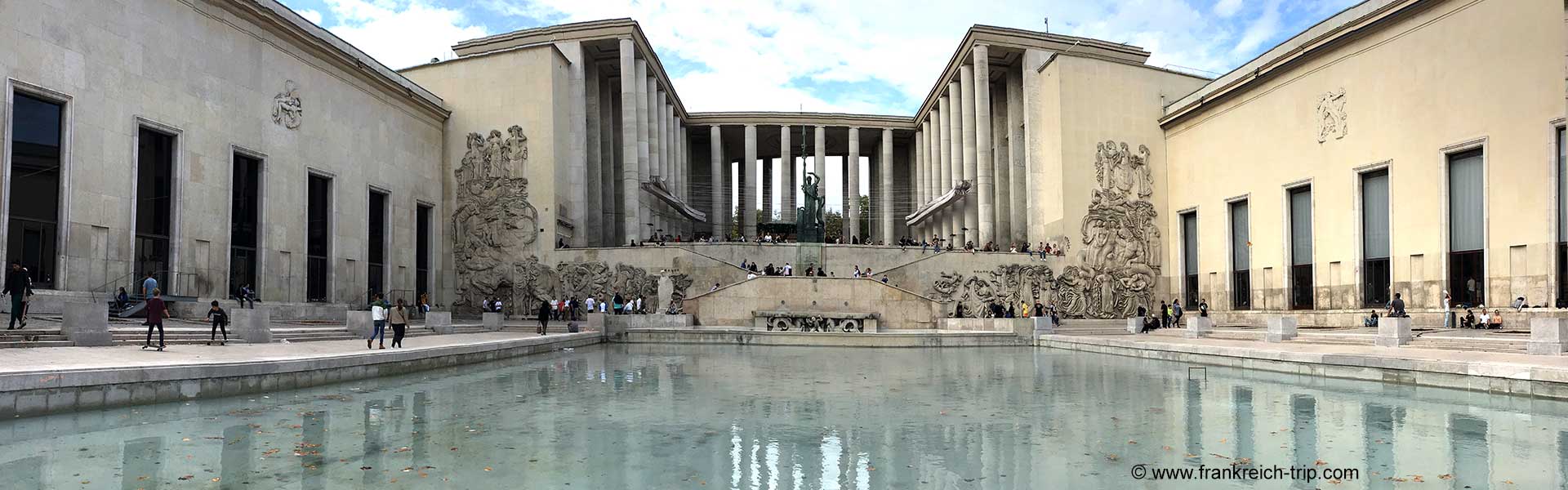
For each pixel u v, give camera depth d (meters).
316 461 7.71
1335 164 32.53
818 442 8.90
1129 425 9.99
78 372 10.24
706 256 37.97
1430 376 13.75
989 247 42.31
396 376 15.34
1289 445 8.68
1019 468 7.61
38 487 6.56
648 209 49.16
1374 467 7.58
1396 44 30.09
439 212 41.66
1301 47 33.75
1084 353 23.97
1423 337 19.72
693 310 34.03
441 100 42.00
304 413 10.55
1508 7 26.25
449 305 41.19
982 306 38.66
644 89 46.75
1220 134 38.97
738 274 37.44
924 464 7.80
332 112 34.09
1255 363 17.28
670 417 10.51
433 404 11.57
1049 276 39.94
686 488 6.83
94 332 15.88
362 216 35.72
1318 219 33.25
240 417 10.15
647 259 38.72
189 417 10.03
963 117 48.03
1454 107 27.91
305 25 32.78
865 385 14.48
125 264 24.75
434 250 41.03
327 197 33.97
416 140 39.94
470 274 41.00
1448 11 28.19
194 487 6.66
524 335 25.98
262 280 29.95
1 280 21.45
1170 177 42.50
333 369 13.88
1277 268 35.22
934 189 55.84
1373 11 30.84
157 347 16.00
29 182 22.44
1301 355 16.08
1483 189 26.97
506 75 41.78
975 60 44.97
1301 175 34.12
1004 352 24.50
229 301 26.84
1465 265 27.64
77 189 23.41
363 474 7.17
